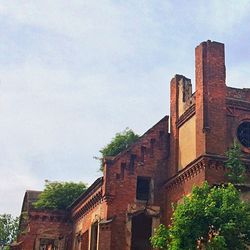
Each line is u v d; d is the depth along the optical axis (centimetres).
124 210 3147
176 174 3045
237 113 2934
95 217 3369
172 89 3428
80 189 4369
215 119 2823
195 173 2786
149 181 3278
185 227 2120
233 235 2112
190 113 3059
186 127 3117
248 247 2352
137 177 3250
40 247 4109
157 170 3291
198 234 2105
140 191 3269
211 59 2955
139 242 3312
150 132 3359
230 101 2934
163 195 3241
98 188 3319
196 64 3008
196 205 2145
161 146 3350
